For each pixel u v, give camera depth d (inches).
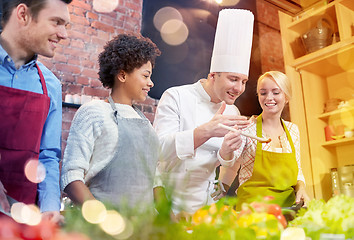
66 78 100.1
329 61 114.0
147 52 48.6
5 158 41.5
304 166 113.4
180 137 54.2
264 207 23.5
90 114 43.9
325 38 112.4
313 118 118.6
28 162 42.9
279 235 19.5
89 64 105.0
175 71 106.5
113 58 47.6
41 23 40.6
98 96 104.9
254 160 67.5
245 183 65.4
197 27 112.1
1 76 43.1
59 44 100.8
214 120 53.7
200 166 58.7
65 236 16.1
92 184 42.3
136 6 117.4
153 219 16.4
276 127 72.2
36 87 46.4
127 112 47.4
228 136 52.7
